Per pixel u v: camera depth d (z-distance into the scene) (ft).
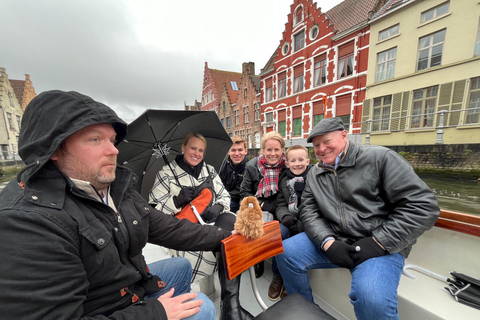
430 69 27.68
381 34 32.22
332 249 3.45
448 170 25.84
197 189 4.85
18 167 61.46
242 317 3.34
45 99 1.95
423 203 3.20
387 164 3.63
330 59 38.52
